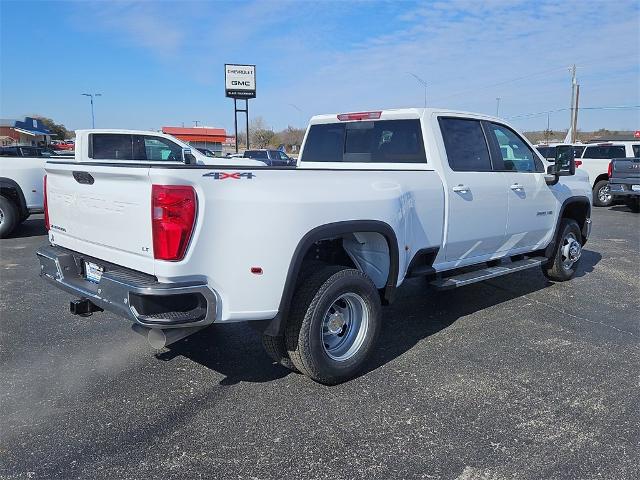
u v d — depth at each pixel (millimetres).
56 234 4223
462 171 5094
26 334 5027
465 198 5047
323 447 3158
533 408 3631
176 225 3119
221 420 3461
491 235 5473
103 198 3535
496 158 5551
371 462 3014
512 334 5094
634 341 4922
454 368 4285
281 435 3285
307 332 3689
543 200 6188
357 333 4098
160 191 3111
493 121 5668
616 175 15391
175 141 11359
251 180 3389
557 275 6973
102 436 3264
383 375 4148
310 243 3611
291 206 3484
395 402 3709
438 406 3654
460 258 5246
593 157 18109
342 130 5785
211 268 3281
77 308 3859
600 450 3133
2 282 6984
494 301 6227
